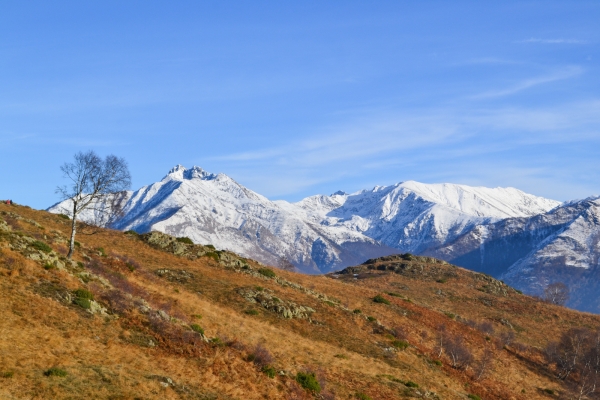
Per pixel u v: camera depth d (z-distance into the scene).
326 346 59.22
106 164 56.12
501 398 62.25
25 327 34.62
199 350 41.19
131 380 32.62
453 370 66.62
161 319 44.16
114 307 43.06
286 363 47.56
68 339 35.31
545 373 82.12
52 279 42.84
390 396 47.69
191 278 71.81
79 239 75.25
